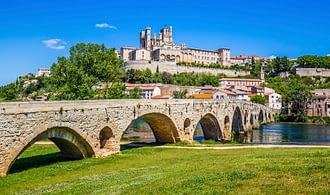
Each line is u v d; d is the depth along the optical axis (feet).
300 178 71.51
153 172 106.83
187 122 226.58
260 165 91.50
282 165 87.97
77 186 94.27
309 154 114.52
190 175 88.69
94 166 128.88
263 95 624.18
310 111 568.41
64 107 126.72
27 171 118.83
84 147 144.77
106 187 88.74
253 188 67.26
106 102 150.10
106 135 155.94
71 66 254.47
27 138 111.65
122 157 150.51
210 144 223.92
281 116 526.98
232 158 126.11
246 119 372.79
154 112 183.32
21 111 109.81
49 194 86.94
